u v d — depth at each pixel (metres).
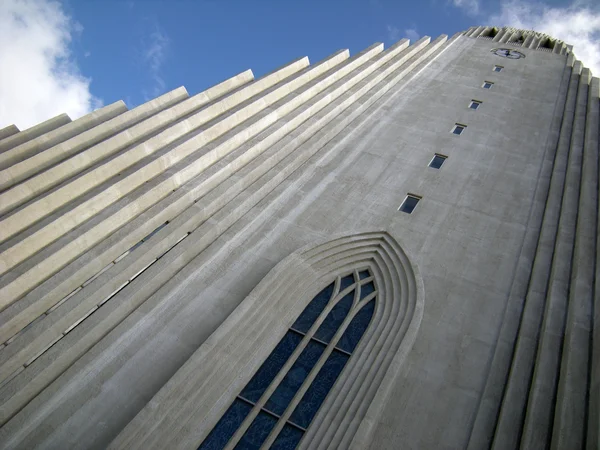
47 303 11.20
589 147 17.86
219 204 14.94
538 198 16.45
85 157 13.40
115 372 11.02
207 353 11.09
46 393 10.45
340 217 15.45
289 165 17.12
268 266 13.77
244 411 10.75
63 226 12.06
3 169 12.55
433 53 28.64
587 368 9.84
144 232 13.29
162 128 15.48
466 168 17.88
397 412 10.20
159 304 12.51
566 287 12.30
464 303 12.64
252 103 17.53
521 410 9.91
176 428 9.98
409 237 14.61
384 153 18.64
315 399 10.97
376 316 12.69
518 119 21.55
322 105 19.80
